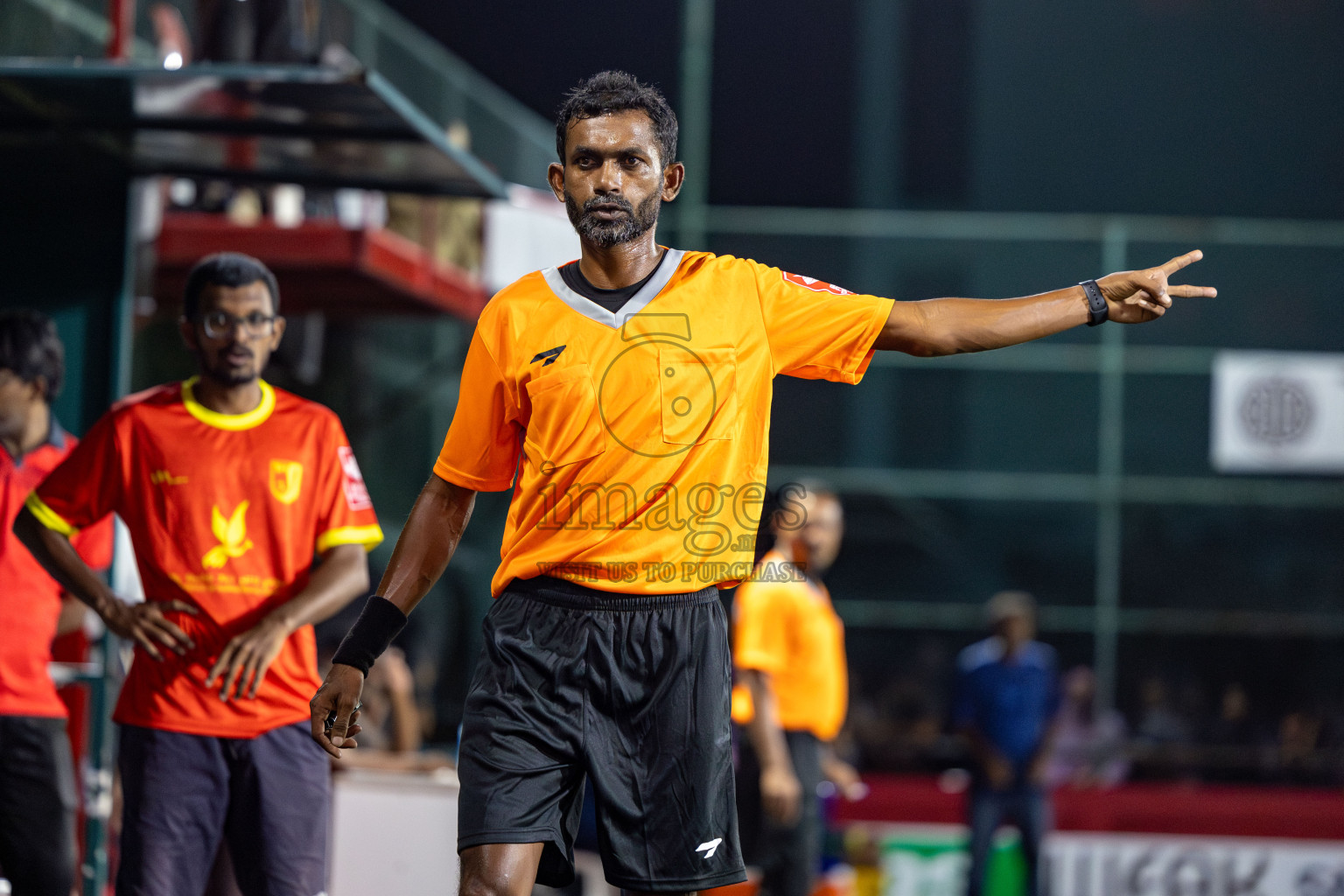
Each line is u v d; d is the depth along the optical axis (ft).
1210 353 105.29
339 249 60.18
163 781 30.14
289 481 31.63
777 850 50.65
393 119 39.01
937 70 167.43
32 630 34.58
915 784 76.64
